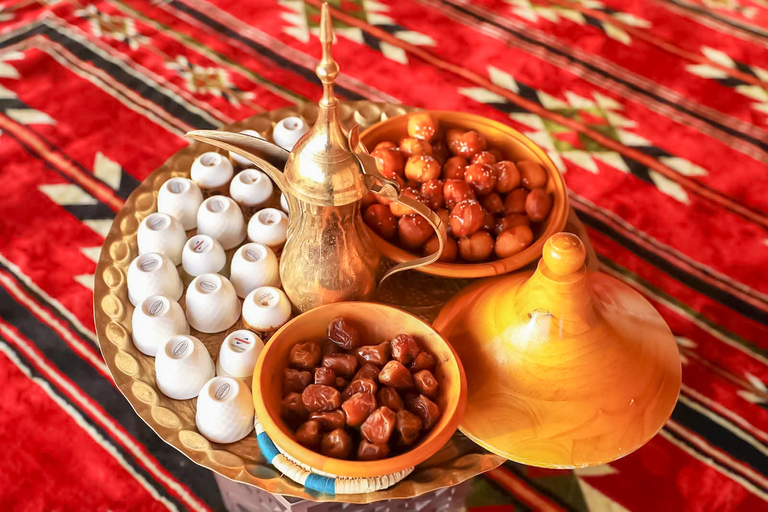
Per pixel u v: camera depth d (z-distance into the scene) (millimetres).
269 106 1307
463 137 851
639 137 1306
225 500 805
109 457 846
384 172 802
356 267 710
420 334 667
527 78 1405
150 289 730
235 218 799
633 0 1597
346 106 978
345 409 602
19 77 1312
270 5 1519
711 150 1287
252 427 675
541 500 811
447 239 765
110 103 1283
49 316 988
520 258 744
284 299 728
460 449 667
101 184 1156
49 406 893
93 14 1458
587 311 635
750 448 890
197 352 681
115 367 697
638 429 636
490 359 661
